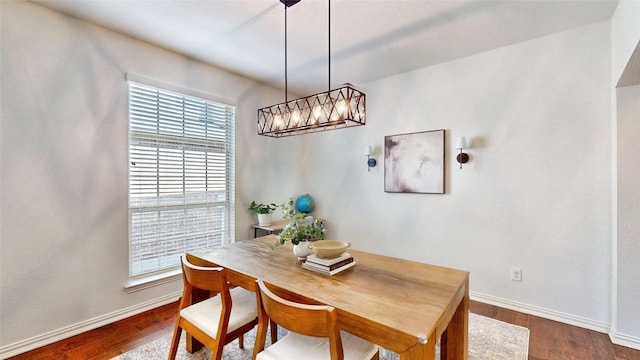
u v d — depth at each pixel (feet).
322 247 5.89
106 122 7.59
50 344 6.65
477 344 6.72
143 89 8.41
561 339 6.91
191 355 6.23
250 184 11.41
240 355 6.25
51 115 6.72
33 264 6.51
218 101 10.18
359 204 11.86
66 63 6.93
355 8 6.61
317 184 13.33
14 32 6.23
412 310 3.88
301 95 13.24
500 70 8.59
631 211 6.52
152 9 6.68
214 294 6.85
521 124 8.28
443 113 9.66
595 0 6.28
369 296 4.34
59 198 6.85
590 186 7.36
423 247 10.14
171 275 8.91
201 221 9.95
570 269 7.65
